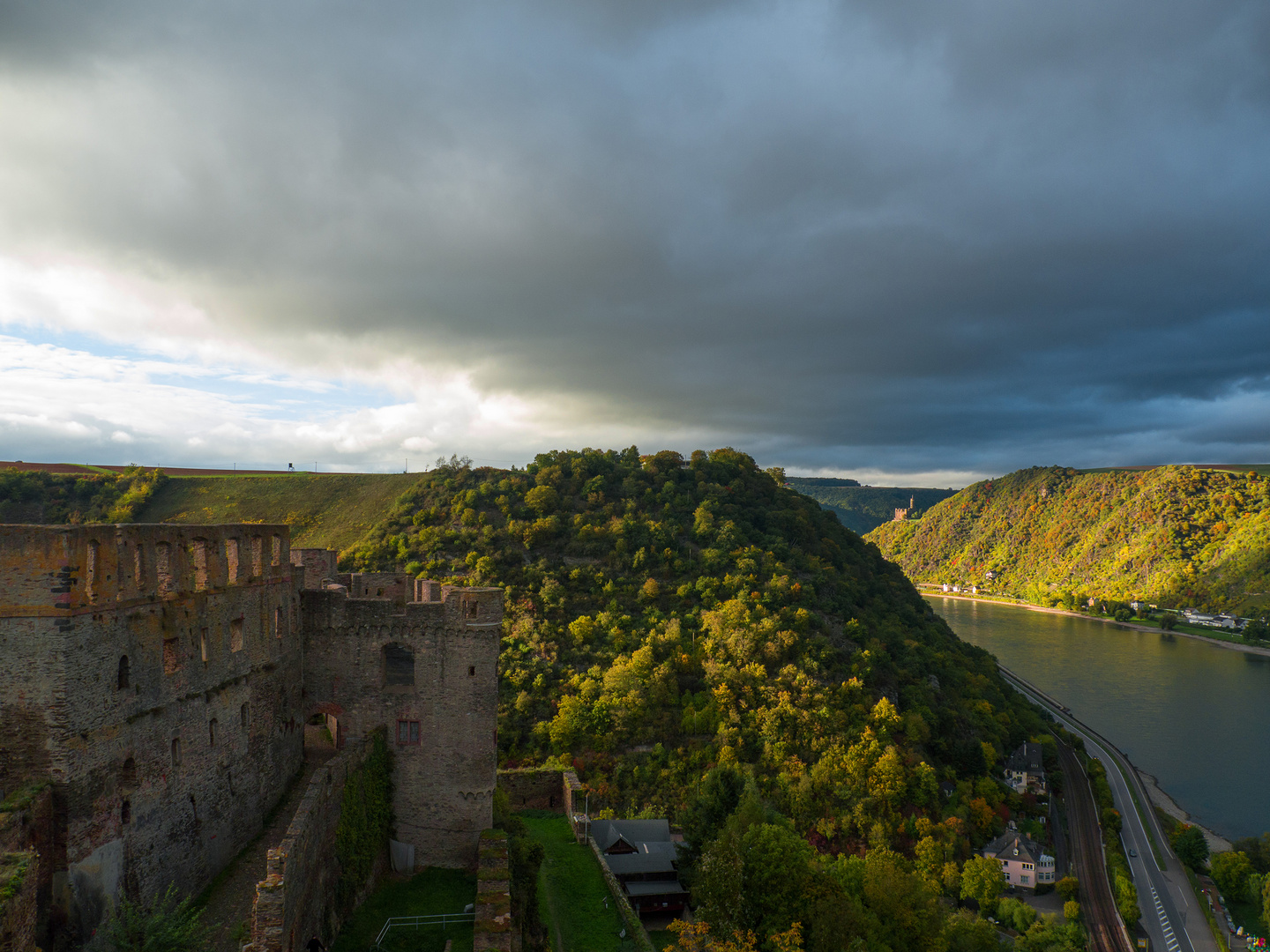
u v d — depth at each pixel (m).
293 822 35.41
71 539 30.08
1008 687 187.88
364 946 40.78
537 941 47.84
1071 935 99.81
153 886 34.72
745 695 122.81
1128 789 156.38
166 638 36.09
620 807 104.19
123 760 33.00
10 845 27.25
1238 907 121.06
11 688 29.62
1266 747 184.12
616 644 132.25
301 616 50.44
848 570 191.12
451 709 50.00
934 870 104.81
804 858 66.00
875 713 123.00
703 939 56.91
